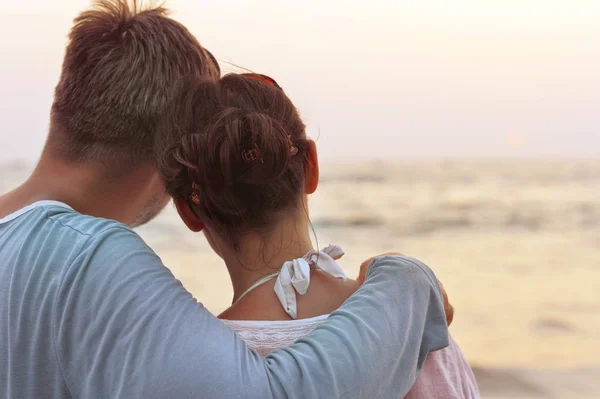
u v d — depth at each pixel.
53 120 1.23
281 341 1.01
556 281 16.20
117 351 0.88
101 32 1.22
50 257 0.97
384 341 0.93
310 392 0.87
